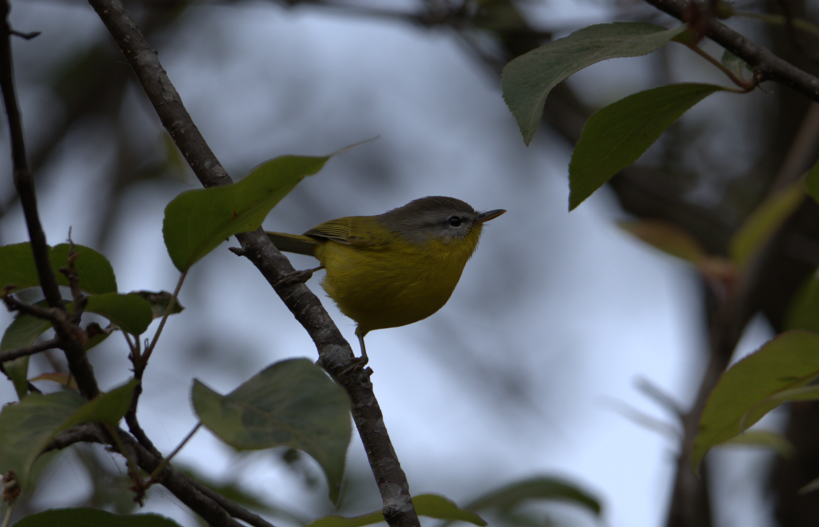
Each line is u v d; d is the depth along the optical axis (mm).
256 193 4672
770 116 15641
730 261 9758
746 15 5562
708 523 8641
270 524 5469
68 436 4691
